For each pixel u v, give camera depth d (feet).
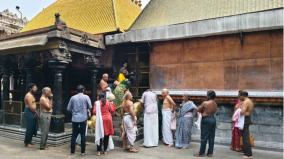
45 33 29.45
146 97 27.96
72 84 41.06
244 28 27.35
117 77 37.06
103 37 37.11
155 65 33.65
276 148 26.07
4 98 37.04
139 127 31.89
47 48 29.71
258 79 27.45
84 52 33.78
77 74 40.73
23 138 30.19
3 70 37.01
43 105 25.95
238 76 28.48
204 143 23.84
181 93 31.24
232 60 28.86
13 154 24.09
